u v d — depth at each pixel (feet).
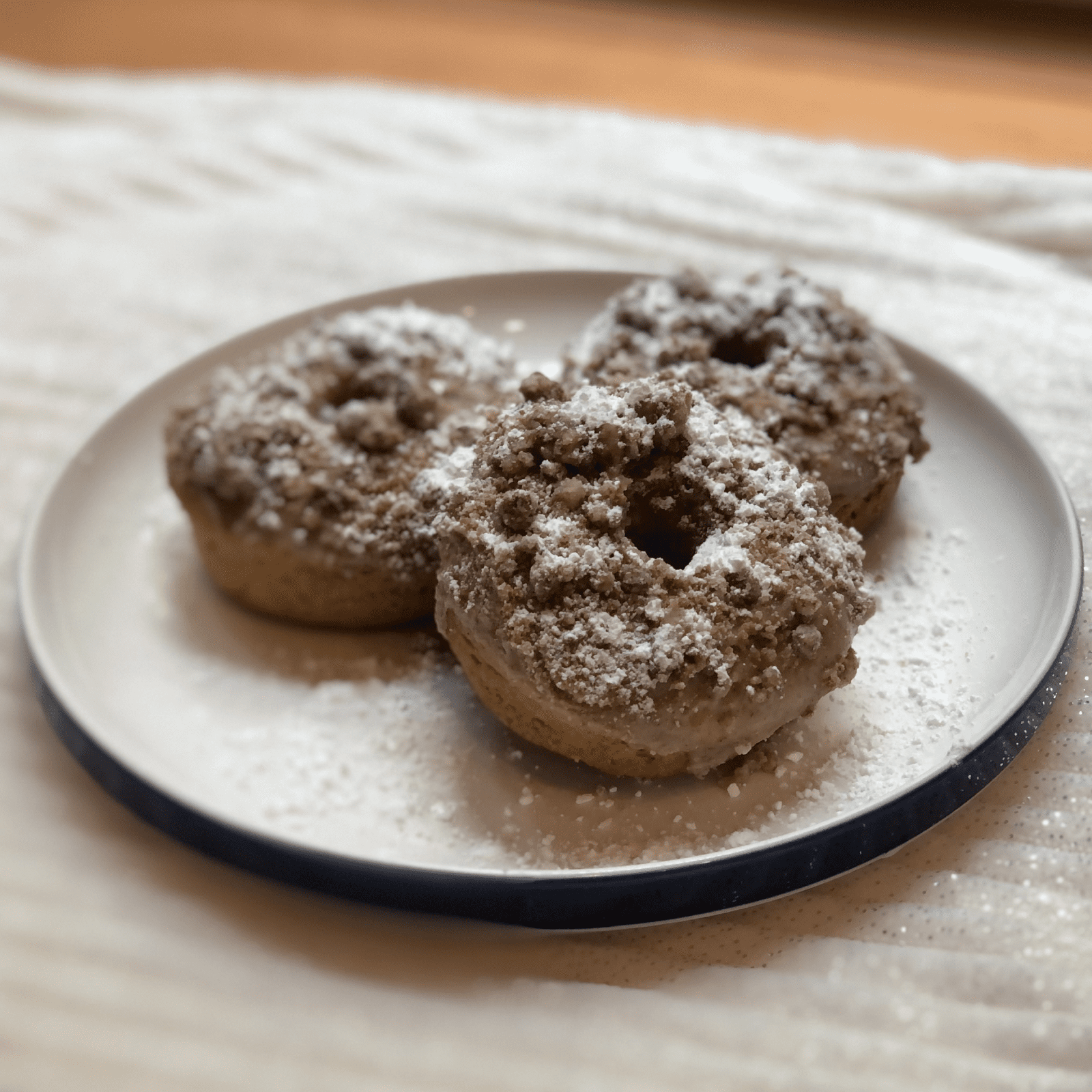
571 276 1.50
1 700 1.23
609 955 1.07
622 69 2.20
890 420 1.24
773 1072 1.01
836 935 1.07
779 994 1.04
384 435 1.25
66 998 1.06
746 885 1.06
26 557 1.26
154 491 1.36
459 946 1.08
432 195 1.79
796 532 1.12
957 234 1.65
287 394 1.29
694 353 1.26
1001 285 1.55
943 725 1.13
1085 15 2.21
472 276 1.50
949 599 1.21
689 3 2.37
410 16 2.40
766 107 2.05
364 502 1.23
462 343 1.34
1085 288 1.54
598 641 1.08
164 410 1.40
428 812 1.13
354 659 1.24
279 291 1.65
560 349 1.46
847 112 2.02
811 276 1.59
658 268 1.63
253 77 2.20
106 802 1.16
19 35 2.35
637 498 1.15
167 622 1.27
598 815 1.12
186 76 2.19
